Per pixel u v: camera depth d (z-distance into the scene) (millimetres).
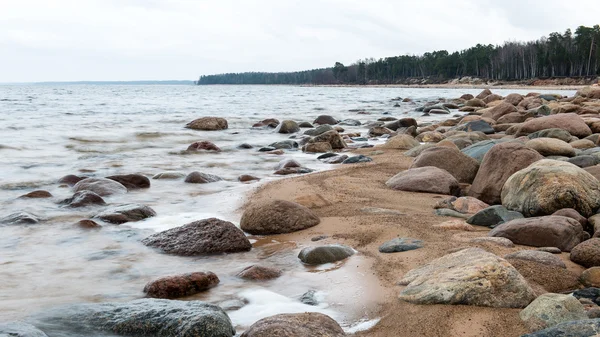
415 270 5180
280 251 6414
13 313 4465
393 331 4145
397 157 13992
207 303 4371
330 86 161500
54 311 4391
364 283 5191
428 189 9484
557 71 101562
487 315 4246
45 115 28016
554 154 11289
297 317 4035
